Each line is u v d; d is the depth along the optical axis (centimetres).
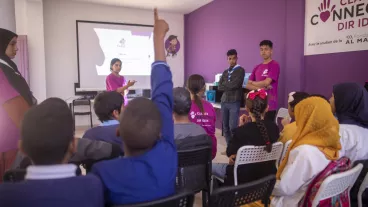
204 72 651
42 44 572
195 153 166
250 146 163
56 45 611
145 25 688
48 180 73
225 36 557
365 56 292
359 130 151
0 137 150
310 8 354
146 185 86
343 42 314
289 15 384
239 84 389
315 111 129
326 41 335
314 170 121
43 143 73
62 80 623
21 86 164
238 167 169
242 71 389
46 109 78
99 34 645
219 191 98
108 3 631
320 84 347
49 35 603
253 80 370
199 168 173
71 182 74
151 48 698
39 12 564
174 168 93
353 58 304
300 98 190
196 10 670
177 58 732
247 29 487
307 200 123
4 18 238
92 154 134
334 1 321
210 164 178
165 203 86
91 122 613
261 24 450
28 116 76
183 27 730
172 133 97
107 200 87
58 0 604
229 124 408
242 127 178
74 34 625
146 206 83
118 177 84
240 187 102
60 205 72
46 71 606
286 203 130
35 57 568
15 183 72
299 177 123
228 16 543
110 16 654
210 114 227
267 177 111
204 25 638
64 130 77
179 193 90
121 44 668
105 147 136
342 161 127
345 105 163
